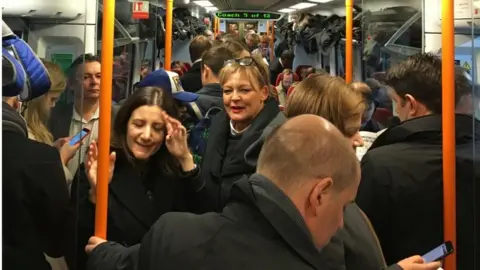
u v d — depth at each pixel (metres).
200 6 10.62
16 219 1.36
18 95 1.32
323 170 0.96
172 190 1.73
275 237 0.96
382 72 3.35
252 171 1.78
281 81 5.55
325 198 0.97
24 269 1.37
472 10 1.91
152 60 5.21
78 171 1.60
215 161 1.92
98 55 2.30
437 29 2.89
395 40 3.23
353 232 1.20
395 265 1.29
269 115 1.90
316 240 0.99
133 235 1.64
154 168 1.74
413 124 1.66
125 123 1.69
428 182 1.59
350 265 1.16
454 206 1.54
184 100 2.41
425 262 1.34
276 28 13.02
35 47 2.01
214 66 2.80
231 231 0.98
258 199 0.98
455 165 1.57
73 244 1.49
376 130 2.83
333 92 1.37
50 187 1.41
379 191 1.62
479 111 1.69
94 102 2.00
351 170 0.99
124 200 1.65
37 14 1.99
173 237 1.00
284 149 0.98
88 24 2.34
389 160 1.63
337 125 1.35
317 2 8.94
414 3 3.04
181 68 6.44
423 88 1.65
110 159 1.62
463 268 1.61
